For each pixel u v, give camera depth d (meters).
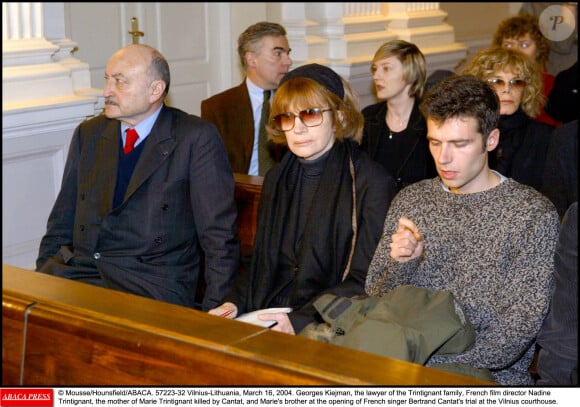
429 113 2.43
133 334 2.08
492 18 9.05
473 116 2.38
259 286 2.97
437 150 2.45
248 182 3.56
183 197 3.22
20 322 2.25
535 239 2.37
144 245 3.21
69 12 5.45
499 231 2.42
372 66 4.11
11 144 4.41
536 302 2.32
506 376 2.43
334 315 2.36
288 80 2.91
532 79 3.70
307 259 2.87
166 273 3.21
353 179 2.88
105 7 5.75
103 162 3.27
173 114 3.30
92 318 2.14
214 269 3.17
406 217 2.58
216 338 2.01
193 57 6.37
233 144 4.29
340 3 6.36
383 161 4.11
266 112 4.28
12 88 4.41
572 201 3.08
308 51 6.29
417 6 7.00
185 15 6.26
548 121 5.20
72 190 3.39
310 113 2.84
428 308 2.27
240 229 3.58
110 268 3.20
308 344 1.99
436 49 7.04
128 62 3.15
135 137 3.27
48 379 2.22
